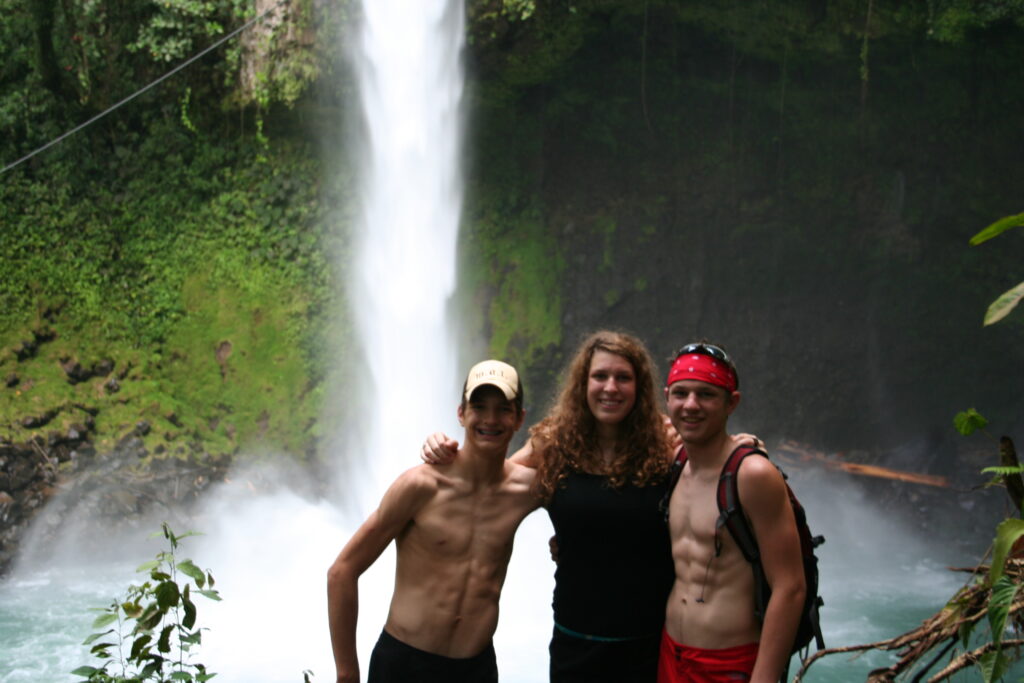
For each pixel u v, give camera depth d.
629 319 20.81
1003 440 4.25
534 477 4.18
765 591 3.63
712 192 20.94
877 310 21.16
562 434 4.07
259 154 20.08
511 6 17.19
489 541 4.17
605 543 3.96
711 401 3.71
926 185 20.70
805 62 19.58
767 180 20.94
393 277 19.91
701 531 3.74
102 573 14.55
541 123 20.77
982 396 20.88
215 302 19.58
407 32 18.34
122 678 4.16
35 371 17.52
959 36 17.09
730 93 20.27
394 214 19.78
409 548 4.20
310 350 19.70
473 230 20.55
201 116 19.69
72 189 19.03
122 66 19.02
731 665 3.65
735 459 3.69
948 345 20.97
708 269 21.03
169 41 18.23
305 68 18.17
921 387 21.08
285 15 18.09
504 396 4.06
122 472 16.88
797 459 20.23
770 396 21.06
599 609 3.97
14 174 18.58
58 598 13.19
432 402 20.08
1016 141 20.25
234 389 19.08
